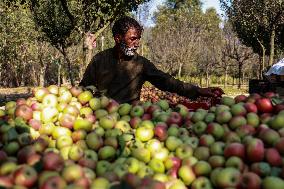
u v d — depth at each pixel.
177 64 51.47
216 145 3.01
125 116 3.86
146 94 12.62
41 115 3.63
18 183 2.42
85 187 2.42
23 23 41.22
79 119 3.47
